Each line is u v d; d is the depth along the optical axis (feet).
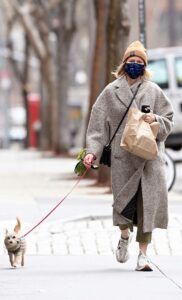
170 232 69.87
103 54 132.46
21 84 338.95
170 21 339.77
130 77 56.39
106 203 92.07
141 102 55.98
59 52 244.83
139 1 100.32
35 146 360.07
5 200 96.58
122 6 110.63
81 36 358.02
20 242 57.62
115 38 110.73
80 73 391.04
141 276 54.85
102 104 56.44
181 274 55.52
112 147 56.13
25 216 81.25
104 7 131.95
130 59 56.08
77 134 352.69
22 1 266.98
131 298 48.16
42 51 264.93
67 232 70.79
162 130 55.47
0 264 59.41
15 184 125.39
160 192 55.83
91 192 107.45
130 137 54.60
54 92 266.98
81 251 64.80
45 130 304.50
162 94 56.44
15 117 510.58
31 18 282.56
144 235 55.98
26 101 346.33
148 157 54.90
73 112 362.53
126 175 55.88
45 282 52.90
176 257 62.44
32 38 264.72
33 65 395.75
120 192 55.77
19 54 360.28
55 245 66.54
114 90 56.24
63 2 243.40
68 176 143.13
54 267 58.18
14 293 49.67
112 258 61.82
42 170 167.73
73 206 89.15
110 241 67.46
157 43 337.11
